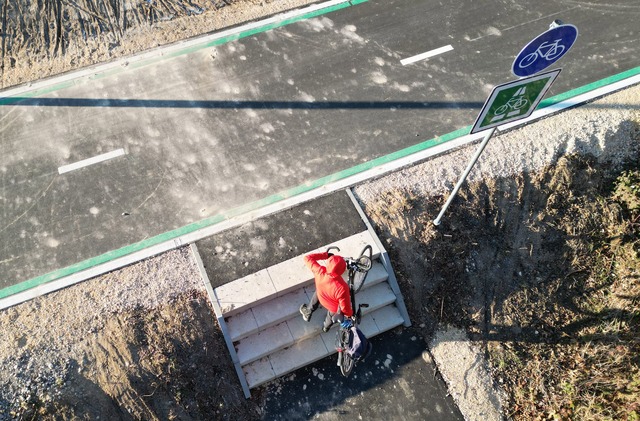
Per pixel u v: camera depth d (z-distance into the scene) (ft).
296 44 34.04
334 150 29.60
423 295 25.96
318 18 35.40
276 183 28.30
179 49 33.58
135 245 26.17
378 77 32.65
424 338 25.53
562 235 27.91
